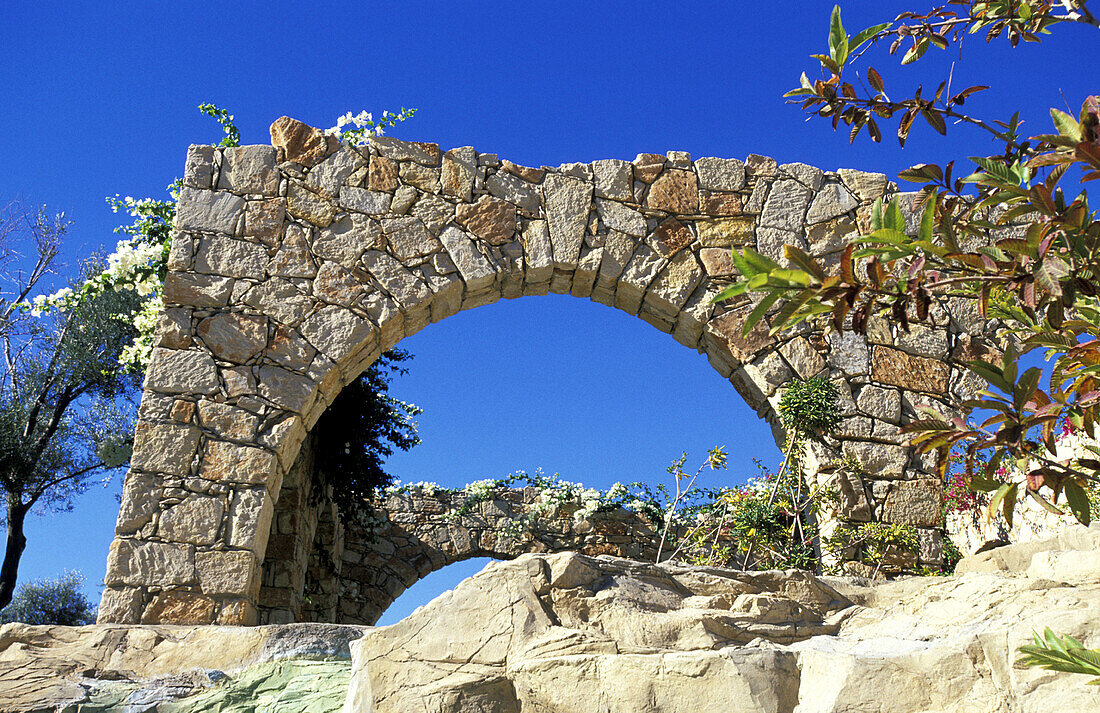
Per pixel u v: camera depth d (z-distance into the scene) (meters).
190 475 6.86
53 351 12.61
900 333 8.25
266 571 9.61
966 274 2.92
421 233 7.88
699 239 8.29
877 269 2.71
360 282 7.65
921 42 4.15
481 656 3.85
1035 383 2.65
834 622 4.05
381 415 11.57
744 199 8.47
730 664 3.52
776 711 3.45
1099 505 6.49
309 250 7.68
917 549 7.51
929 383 8.12
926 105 4.00
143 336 7.91
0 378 12.53
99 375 12.47
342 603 13.09
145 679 5.18
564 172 8.32
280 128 8.02
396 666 3.85
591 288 8.26
